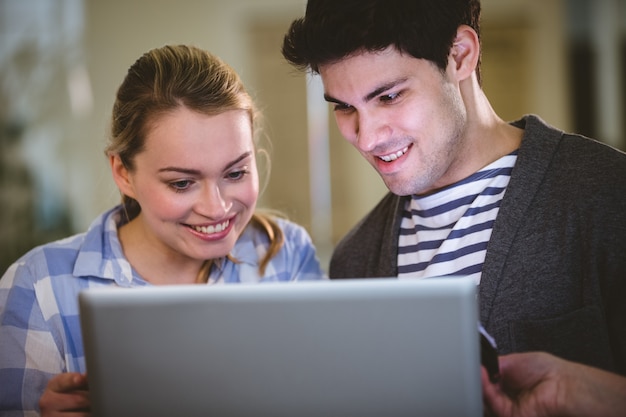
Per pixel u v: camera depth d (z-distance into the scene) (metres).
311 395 0.86
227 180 1.22
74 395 1.04
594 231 1.12
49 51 4.62
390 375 0.84
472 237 1.22
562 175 1.17
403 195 1.22
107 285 1.32
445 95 1.17
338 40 1.11
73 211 4.63
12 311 1.26
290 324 0.85
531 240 1.16
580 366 0.96
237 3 5.03
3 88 4.52
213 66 1.24
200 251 1.25
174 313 0.87
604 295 1.12
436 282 0.83
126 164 1.26
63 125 4.62
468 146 1.23
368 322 0.84
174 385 0.88
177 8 5.04
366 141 1.16
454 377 0.83
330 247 5.05
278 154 5.02
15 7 4.54
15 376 1.22
